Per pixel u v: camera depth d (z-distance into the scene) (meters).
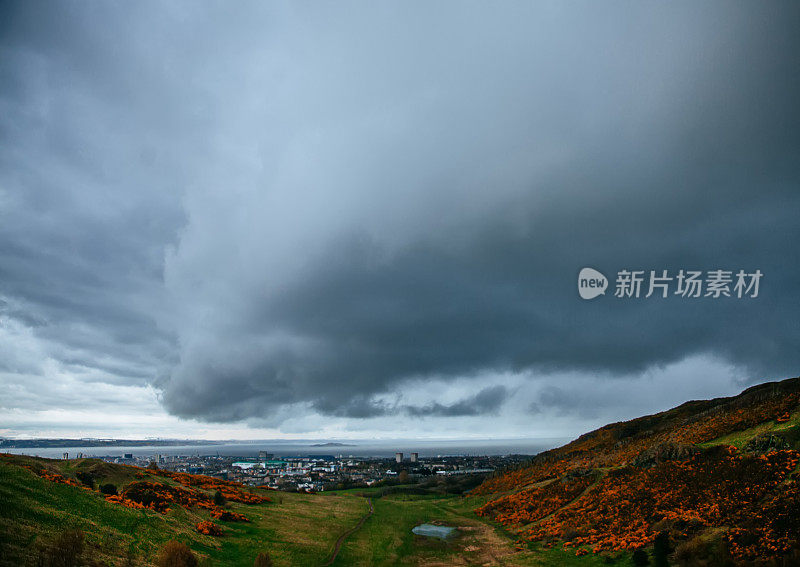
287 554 51.84
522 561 47.69
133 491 57.06
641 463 64.38
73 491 48.16
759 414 60.56
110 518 44.72
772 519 36.69
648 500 51.59
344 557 53.59
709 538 38.00
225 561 45.00
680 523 42.66
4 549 30.45
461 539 63.56
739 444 54.06
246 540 54.81
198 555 43.22
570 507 63.78
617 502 55.69
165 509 55.62
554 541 52.56
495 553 53.25
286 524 69.00
